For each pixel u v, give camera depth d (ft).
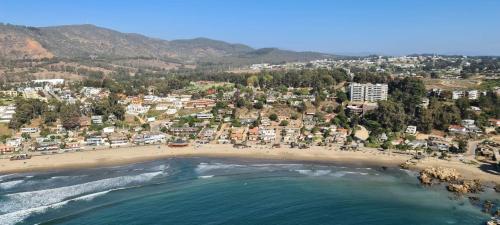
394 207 492.13
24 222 442.91
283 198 518.37
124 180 588.09
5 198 513.86
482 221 453.17
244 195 527.40
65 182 579.48
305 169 641.40
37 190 544.62
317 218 460.96
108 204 494.18
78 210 475.72
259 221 451.12
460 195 530.27
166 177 602.85
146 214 465.06
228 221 449.48
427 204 501.56
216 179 593.01
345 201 510.17
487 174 608.19
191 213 469.57
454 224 446.60
